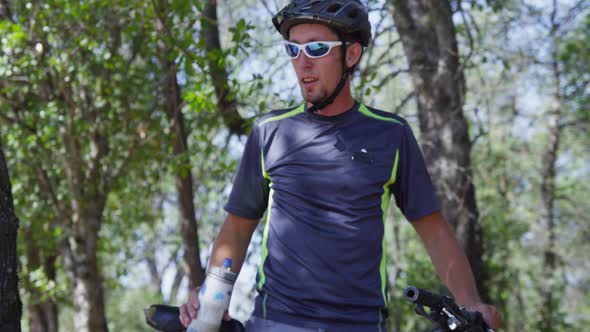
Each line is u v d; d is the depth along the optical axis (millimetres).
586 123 17953
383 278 2650
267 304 2631
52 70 9789
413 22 9422
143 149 10391
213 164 9758
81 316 11391
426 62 9391
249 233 2881
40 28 9234
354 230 2594
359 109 2764
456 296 2721
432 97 9422
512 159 16750
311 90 2713
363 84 8070
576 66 14109
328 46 2701
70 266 11547
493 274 13766
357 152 2668
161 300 21109
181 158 9094
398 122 2771
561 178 21922
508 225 14906
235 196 2830
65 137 10742
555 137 18234
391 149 2719
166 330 2752
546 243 18250
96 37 9258
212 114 9297
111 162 10844
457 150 9461
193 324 2668
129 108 10320
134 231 14562
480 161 13438
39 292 12906
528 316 17344
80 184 11008
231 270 2826
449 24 9094
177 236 15859
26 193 11469
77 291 11445
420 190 2777
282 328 2584
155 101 10023
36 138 10328
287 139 2729
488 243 14188
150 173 11203
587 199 22891
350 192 2621
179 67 8562
